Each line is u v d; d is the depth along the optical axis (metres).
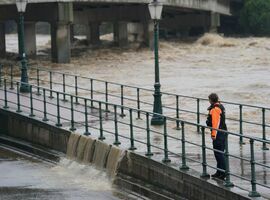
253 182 46.66
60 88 133.38
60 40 190.12
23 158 78.75
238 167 57.03
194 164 57.62
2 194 62.34
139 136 72.19
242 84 143.00
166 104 111.38
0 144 86.81
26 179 68.06
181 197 54.50
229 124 88.69
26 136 84.38
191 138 71.88
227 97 122.81
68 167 72.31
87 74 163.88
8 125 88.19
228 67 186.12
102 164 67.38
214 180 51.59
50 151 78.19
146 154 61.22
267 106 110.38
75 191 62.53
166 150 58.47
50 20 190.75
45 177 68.62
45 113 81.94
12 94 106.56
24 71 107.31
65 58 190.62
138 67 183.75
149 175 59.56
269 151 65.31
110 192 61.38
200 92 129.50
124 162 63.31
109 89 133.50
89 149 70.38
